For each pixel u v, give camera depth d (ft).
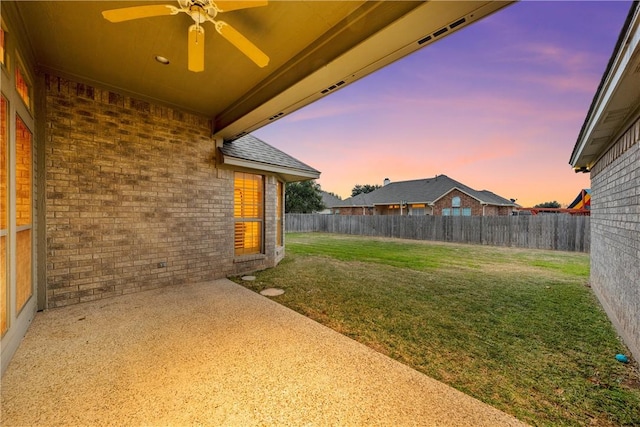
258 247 21.17
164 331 9.61
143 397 6.08
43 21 8.88
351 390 6.40
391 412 5.65
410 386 6.59
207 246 17.21
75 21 8.91
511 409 5.82
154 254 14.93
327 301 13.37
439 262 24.76
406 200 68.74
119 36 9.71
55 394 6.15
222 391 6.32
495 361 7.88
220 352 8.18
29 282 10.26
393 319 11.09
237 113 14.85
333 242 42.39
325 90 11.48
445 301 13.51
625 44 5.65
